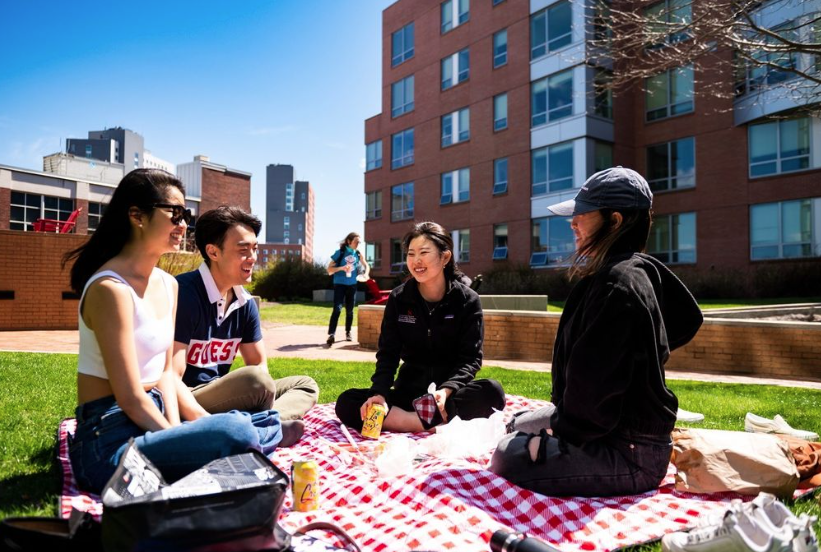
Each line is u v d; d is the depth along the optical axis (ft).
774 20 48.19
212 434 7.76
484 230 84.28
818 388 21.71
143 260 8.56
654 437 8.70
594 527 7.85
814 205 59.31
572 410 8.17
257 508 6.00
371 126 106.52
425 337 13.33
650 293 8.14
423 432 12.96
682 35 39.19
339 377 21.74
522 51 78.89
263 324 49.16
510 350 30.58
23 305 40.91
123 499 6.06
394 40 101.40
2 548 5.63
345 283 34.76
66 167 126.62
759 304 48.37
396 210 100.78
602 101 71.87
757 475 8.74
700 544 6.55
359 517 8.18
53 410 14.60
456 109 89.40
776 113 59.26
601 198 8.68
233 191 137.28
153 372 8.77
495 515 8.18
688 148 69.15
